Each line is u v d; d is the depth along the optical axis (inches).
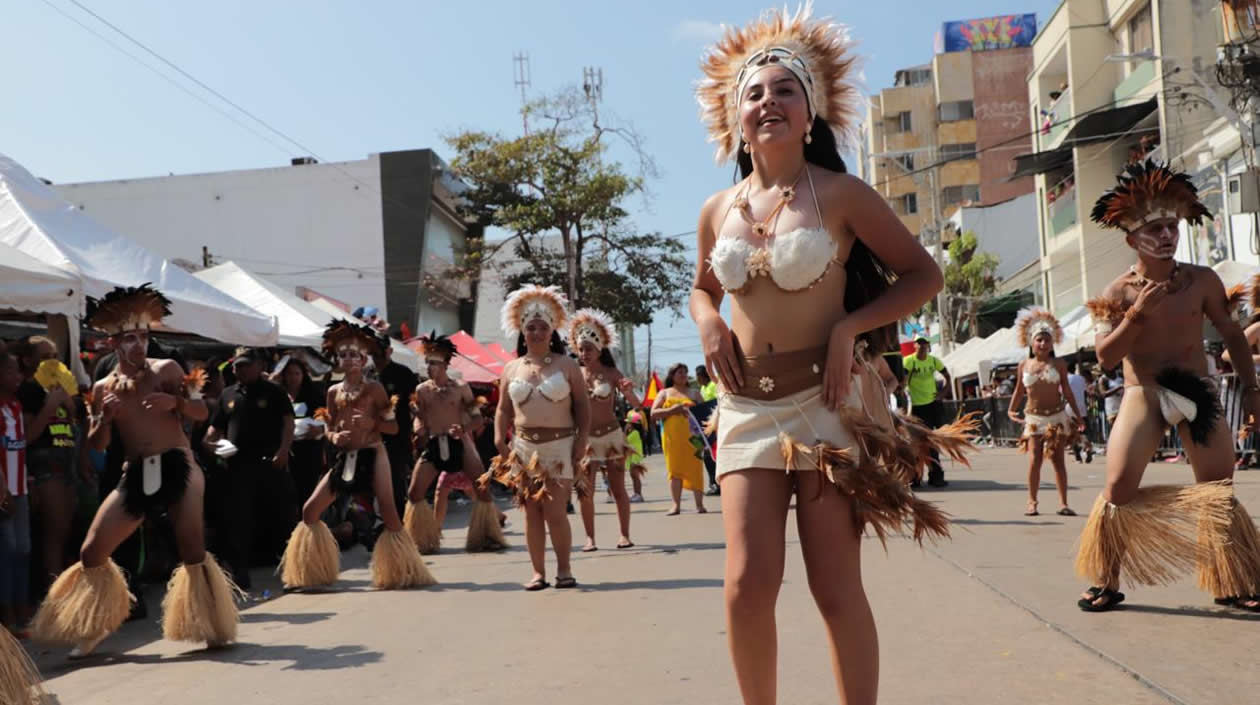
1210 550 202.5
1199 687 150.5
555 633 220.8
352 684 184.1
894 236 120.3
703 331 122.5
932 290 119.8
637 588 277.4
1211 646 174.6
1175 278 209.5
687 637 208.8
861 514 114.8
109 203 1632.6
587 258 1672.0
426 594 292.0
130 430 231.0
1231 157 865.5
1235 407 437.4
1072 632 189.3
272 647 225.0
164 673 204.2
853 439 117.9
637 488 598.5
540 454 290.5
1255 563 200.8
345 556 402.0
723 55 132.7
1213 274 211.3
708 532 407.5
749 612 114.5
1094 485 506.0
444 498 422.9
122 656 224.7
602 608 249.0
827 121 129.3
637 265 1641.2
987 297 1679.4
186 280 384.2
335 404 316.8
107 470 233.8
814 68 128.6
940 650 181.9
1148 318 207.2
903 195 2305.6
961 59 2251.5
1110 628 191.5
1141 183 207.6
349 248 1610.5
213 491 333.4
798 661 180.5
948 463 718.5
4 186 349.1
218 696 181.2
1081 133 1141.7
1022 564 269.6
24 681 164.9
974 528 348.5
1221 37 933.8
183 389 232.1
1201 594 219.9
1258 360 448.1
